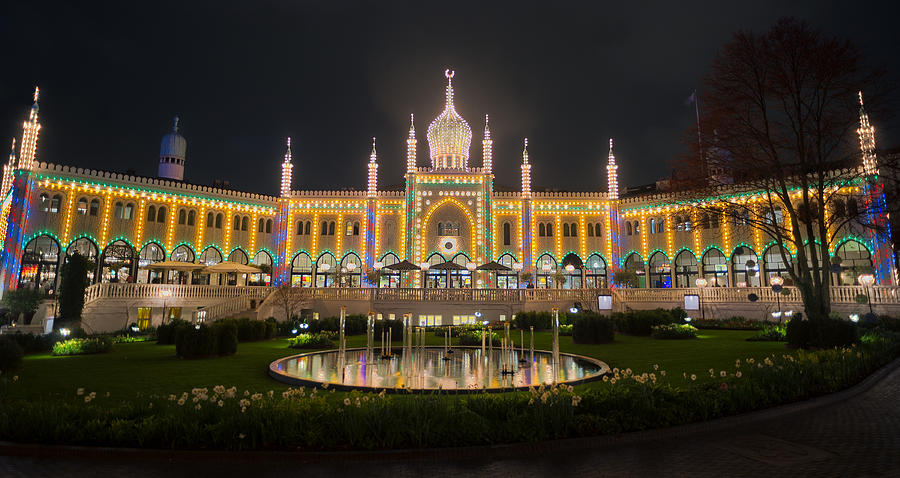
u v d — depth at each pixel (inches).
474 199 1813.5
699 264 1694.1
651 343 858.8
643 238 1812.3
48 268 1391.5
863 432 343.0
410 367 596.1
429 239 1793.8
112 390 467.5
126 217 1534.2
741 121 955.3
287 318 1266.0
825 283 848.3
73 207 1438.2
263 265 1723.7
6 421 311.9
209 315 1194.6
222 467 278.5
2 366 557.3
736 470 274.1
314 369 579.8
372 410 314.0
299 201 1833.2
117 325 1181.1
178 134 2101.4
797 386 423.2
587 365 608.4
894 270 1331.2
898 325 959.0
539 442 308.0
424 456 292.5
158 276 1578.5
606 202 1873.8
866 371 530.3
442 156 1942.7
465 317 1326.3
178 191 1617.9
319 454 287.1
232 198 1722.4
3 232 1459.2
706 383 419.2
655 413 344.5
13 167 1464.1
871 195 1000.2
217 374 560.1
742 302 1288.1
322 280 1812.3
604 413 344.5
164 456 289.1
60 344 740.7
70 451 293.7
